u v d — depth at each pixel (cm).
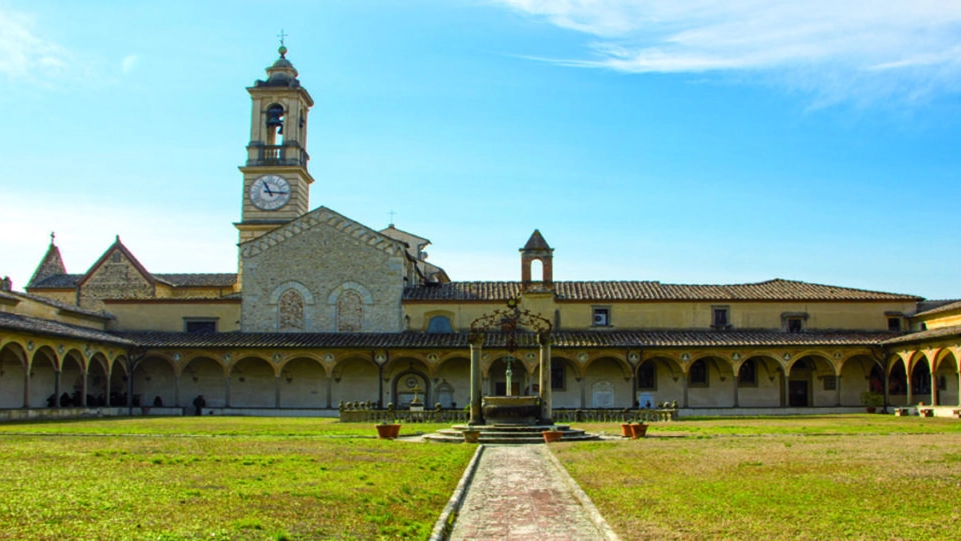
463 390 6331
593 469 2256
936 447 2722
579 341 6091
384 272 6562
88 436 3225
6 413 4528
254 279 6625
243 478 1902
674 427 4116
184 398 6412
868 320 6512
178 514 1415
